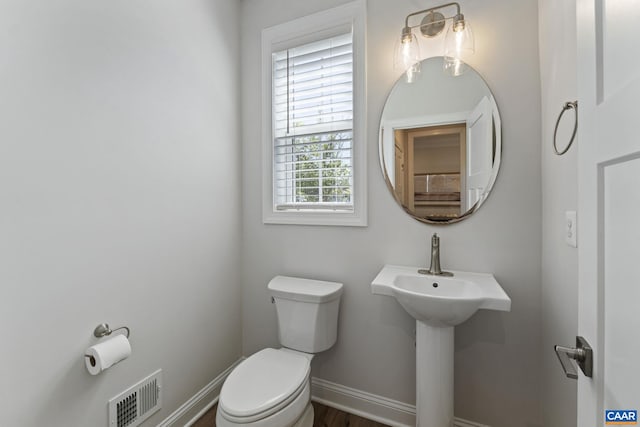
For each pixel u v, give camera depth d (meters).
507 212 1.39
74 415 1.08
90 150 1.14
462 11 1.44
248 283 2.01
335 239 1.74
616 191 0.52
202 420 1.64
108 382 1.20
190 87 1.60
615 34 0.51
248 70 1.96
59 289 1.05
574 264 0.99
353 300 1.71
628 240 0.48
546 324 1.27
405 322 1.59
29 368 0.97
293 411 1.21
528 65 1.34
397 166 1.58
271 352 1.53
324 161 1.81
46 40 1.00
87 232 1.13
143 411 1.34
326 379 1.78
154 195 1.40
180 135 1.54
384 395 1.64
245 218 2.01
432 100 1.51
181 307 1.55
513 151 1.37
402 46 1.45
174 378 1.51
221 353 1.84
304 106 1.85
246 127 1.98
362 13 1.63
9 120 0.92
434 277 1.39
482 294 1.16
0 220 0.90
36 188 0.98
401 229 1.59
